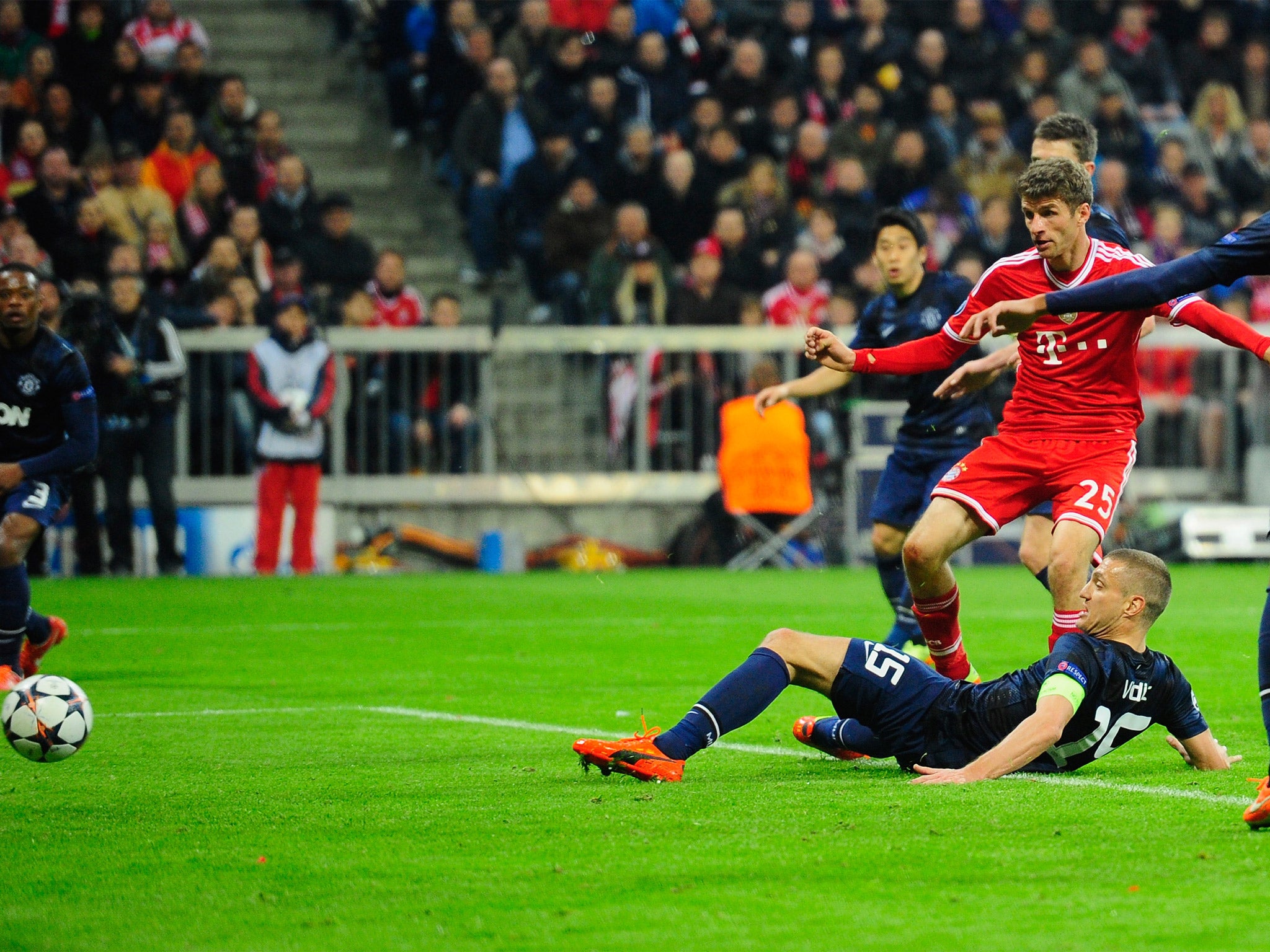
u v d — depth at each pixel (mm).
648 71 66938
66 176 56312
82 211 56000
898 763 18328
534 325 62562
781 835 14719
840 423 58125
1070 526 20656
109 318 51125
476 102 65188
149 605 42406
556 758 19719
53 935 11992
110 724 22922
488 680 27859
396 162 73438
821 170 65625
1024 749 16516
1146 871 13211
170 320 55688
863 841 14391
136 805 16781
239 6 76438
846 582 50500
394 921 12180
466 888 13078
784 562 57344
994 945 11289
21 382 26172
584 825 15383
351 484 57281
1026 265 21125
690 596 45188
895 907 12289
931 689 17609
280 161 61531
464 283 69938
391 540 57344
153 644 33656
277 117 62969
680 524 59438
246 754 20234
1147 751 19578
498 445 59188
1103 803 15938
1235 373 61875
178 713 24031
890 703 17688
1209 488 61906
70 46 63500
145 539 54500
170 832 15406
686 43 70312
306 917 12352
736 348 58938
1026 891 12648
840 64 68375
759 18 71000
